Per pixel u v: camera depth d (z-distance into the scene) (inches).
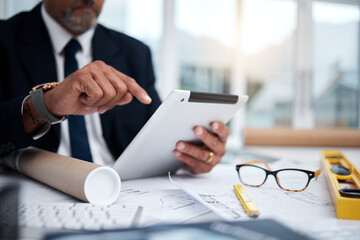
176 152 22.4
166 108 17.4
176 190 19.3
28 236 10.4
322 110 129.1
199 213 14.6
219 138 23.4
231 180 22.8
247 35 121.6
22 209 13.1
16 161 23.1
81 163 17.0
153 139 19.4
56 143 31.3
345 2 127.0
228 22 119.6
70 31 35.0
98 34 39.0
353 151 49.2
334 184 17.4
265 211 15.3
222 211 15.0
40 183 21.0
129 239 8.2
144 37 111.0
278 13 123.2
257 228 9.1
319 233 11.6
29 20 35.3
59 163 18.2
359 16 128.1
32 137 22.4
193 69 118.4
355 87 129.8
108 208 13.6
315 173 21.3
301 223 13.1
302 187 20.6
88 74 18.9
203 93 18.7
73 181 15.9
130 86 20.5
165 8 111.1
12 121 20.9
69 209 13.3
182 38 116.4
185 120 19.8
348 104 130.2
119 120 36.6
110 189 16.1
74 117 32.3
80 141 32.0
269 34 123.1
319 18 126.5
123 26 108.3
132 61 41.1
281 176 24.0
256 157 40.1
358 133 56.5
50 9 32.9
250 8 120.9
